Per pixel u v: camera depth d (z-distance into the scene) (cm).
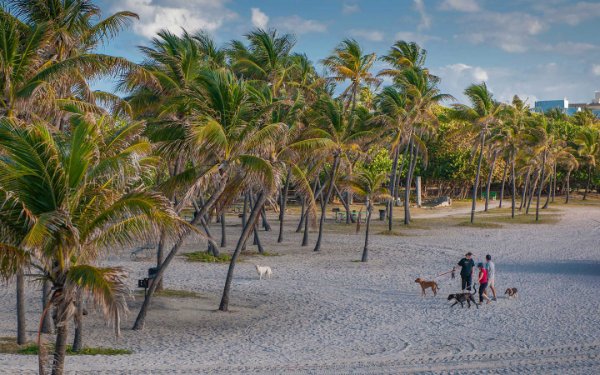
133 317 1928
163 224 1029
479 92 5219
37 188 998
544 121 6159
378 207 7194
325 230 4684
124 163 1030
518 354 1499
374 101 4528
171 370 1299
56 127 1781
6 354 1436
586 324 1844
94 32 1889
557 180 9450
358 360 1427
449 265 3070
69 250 1005
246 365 1364
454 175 8156
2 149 1026
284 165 1909
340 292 2369
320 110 3275
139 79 1812
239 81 1852
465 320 1906
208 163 1836
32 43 1647
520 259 3309
